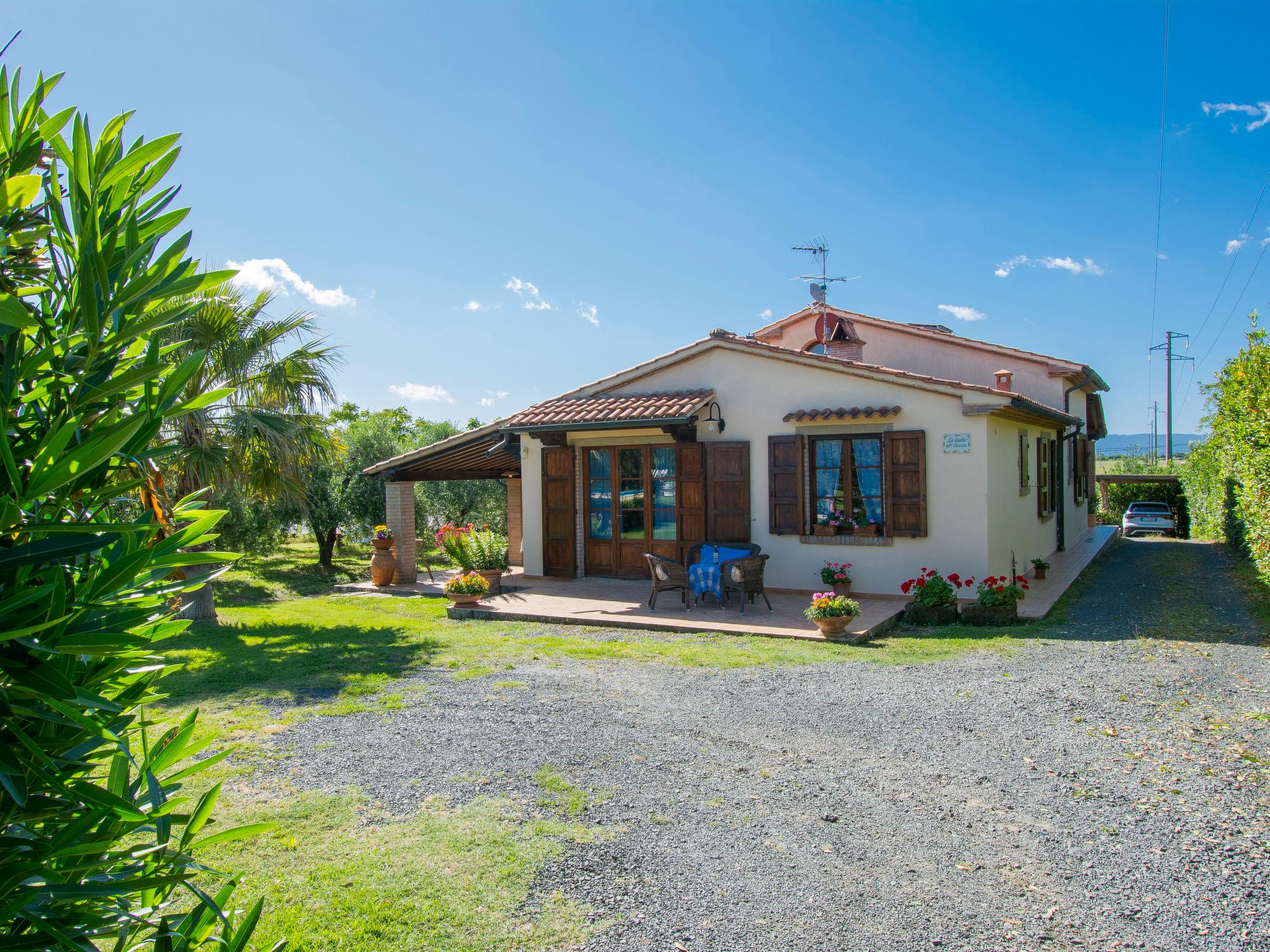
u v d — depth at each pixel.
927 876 4.15
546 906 3.88
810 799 5.10
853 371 12.05
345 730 6.47
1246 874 4.11
